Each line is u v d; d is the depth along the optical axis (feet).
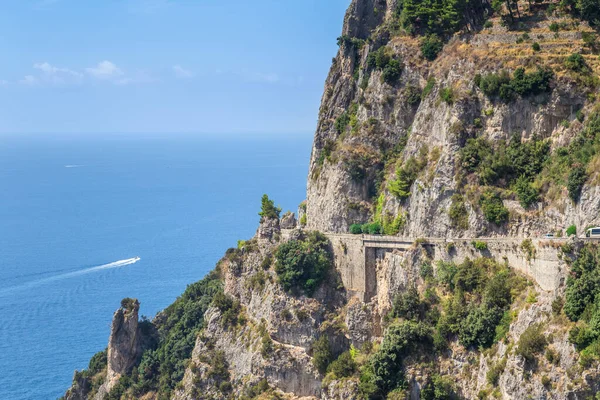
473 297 546.67
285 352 606.14
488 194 565.94
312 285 613.93
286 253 624.18
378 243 607.37
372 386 544.21
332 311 613.11
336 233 644.69
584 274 475.72
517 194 558.97
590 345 456.45
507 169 571.28
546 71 572.51
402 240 597.52
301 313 606.96
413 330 542.57
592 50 588.91
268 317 625.41
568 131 562.66
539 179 557.74
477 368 520.01
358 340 595.88
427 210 593.83
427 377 532.32
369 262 612.29
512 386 479.82
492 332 519.19
